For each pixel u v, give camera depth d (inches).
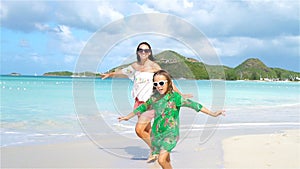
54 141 228.8
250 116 377.7
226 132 270.7
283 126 311.3
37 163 175.6
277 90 1013.8
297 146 216.4
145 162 178.7
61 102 452.8
